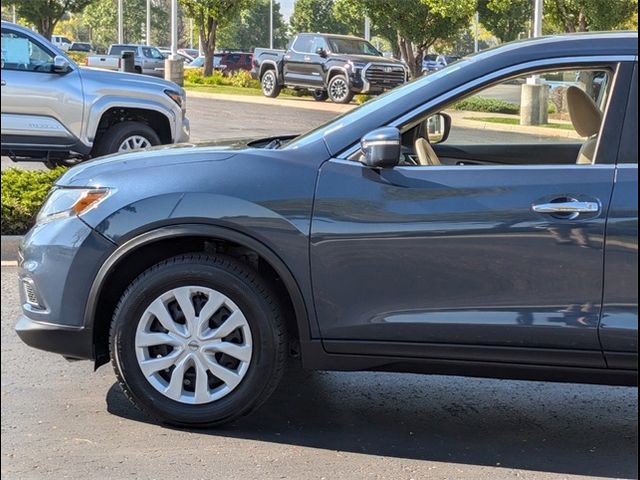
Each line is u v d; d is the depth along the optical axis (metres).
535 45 4.12
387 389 5.01
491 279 3.94
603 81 4.32
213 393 4.20
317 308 4.06
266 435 4.27
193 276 4.11
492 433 4.38
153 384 4.21
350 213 4.01
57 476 3.76
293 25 57.84
